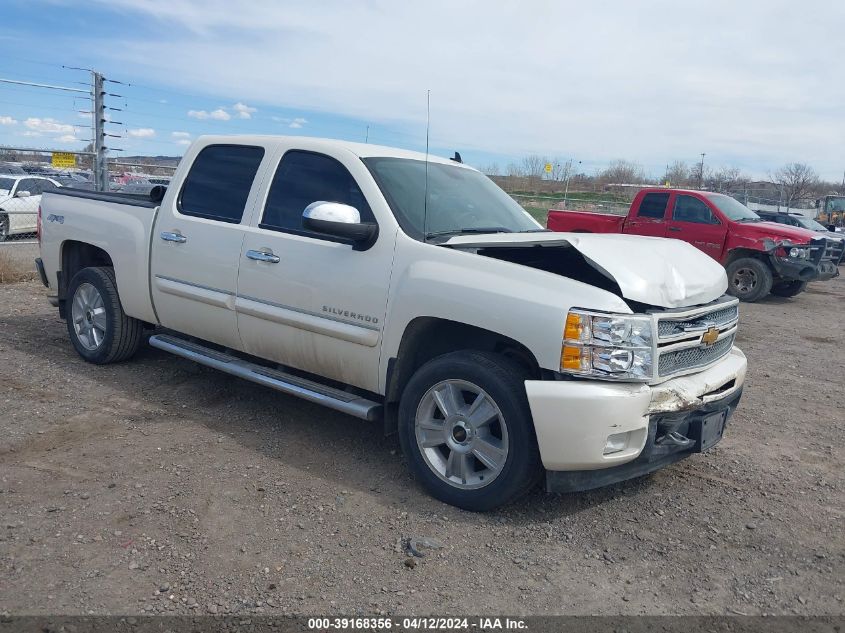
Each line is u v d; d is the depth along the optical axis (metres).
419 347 4.17
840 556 3.61
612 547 3.57
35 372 5.76
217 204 5.09
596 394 3.43
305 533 3.51
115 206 5.82
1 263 10.41
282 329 4.59
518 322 3.59
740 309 12.07
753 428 5.53
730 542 3.69
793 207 34.41
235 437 4.69
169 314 5.38
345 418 5.16
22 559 3.13
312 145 4.71
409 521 3.68
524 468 3.60
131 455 4.30
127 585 2.99
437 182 4.76
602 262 3.64
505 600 3.06
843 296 14.85
